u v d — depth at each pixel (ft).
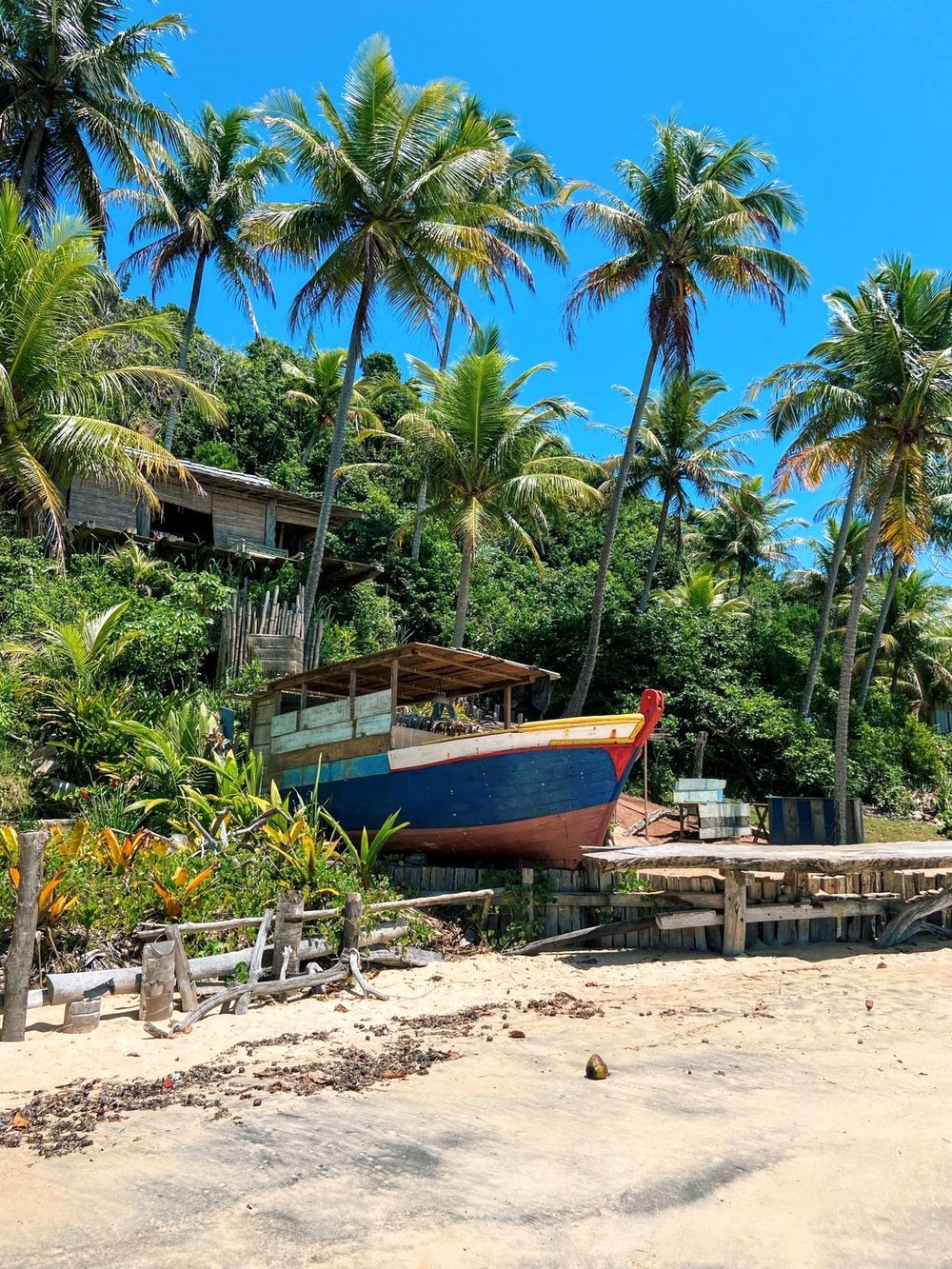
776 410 78.79
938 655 122.93
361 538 96.94
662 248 72.08
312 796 40.96
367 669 42.29
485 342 78.48
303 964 29.81
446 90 62.59
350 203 63.31
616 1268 12.23
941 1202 14.40
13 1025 22.81
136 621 57.16
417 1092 19.54
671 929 35.32
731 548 135.95
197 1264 12.16
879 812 88.94
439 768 37.76
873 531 72.18
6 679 46.50
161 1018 24.76
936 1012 27.14
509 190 98.27
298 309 66.28
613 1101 18.99
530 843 37.76
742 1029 25.04
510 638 93.61
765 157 73.15
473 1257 12.44
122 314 97.55
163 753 40.86
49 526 54.03
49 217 72.84
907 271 68.85
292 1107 18.49
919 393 65.16
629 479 102.89
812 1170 15.48
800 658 101.19
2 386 49.11
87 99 70.33
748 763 86.43
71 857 29.81
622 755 36.37
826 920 37.73
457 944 34.27
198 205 88.69
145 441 54.54
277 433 113.29
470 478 72.49
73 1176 15.05
